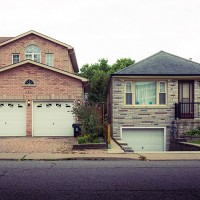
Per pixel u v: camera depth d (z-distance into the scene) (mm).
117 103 19844
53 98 20094
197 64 20906
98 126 16156
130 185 6492
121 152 12508
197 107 19922
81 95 20188
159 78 19781
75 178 7234
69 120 20156
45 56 24891
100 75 43656
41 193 5832
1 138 18438
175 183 6691
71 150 13273
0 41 27188
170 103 19844
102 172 8055
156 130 19969
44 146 14609
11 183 6699
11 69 20078
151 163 9875
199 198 5488
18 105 20062
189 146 15188
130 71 19781
